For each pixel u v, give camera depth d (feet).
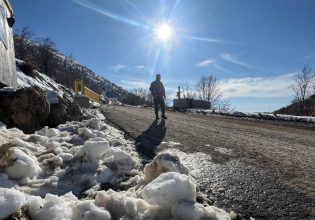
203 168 12.59
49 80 99.09
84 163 10.44
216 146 18.37
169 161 8.73
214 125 33.99
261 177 11.46
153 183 6.66
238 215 7.69
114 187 9.28
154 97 39.81
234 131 28.25
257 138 23.50
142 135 22.16
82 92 73.46
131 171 10.43
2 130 14.51
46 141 13.74
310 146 20.42
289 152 17.44
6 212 5.24
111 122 32.60
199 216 6.09
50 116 23.20
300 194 9.58
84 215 5.77
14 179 8.64
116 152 11.03
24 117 18.57
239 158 14.96
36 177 9.34
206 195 9.13
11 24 36.83
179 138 21.18
